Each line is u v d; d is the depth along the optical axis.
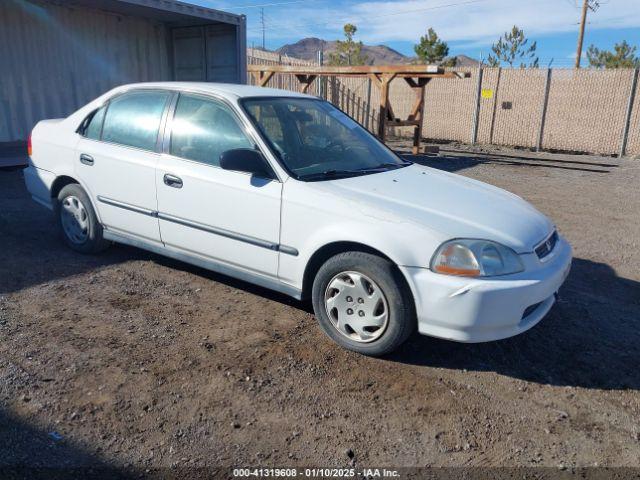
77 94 10.63
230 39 11.31
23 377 3.29
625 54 26.98
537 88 17.25
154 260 5.36
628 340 4.18
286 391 3.31
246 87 4.81
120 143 4.89
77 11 10.27
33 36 9.70
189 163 4.40
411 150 15.90
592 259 6.14
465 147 17.64
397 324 3.54
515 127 17.89
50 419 2.94
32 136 5.68
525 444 2.95
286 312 4.36
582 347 4.04
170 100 4.66
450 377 3.56
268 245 4.02
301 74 14.39
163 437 2.86
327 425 3.03
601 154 16.58
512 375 3.62
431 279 3.38
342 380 3.46
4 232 6.01
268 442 2.87
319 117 4.86
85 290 4.60
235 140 4.24
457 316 3.36
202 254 4.46
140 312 4.25
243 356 3.67
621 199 9.57
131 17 11.32
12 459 2.64
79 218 5.32
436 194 4.03
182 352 3.68
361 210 3.64
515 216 3.89
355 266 3.63
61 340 3.75
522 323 3.57
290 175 3.96
